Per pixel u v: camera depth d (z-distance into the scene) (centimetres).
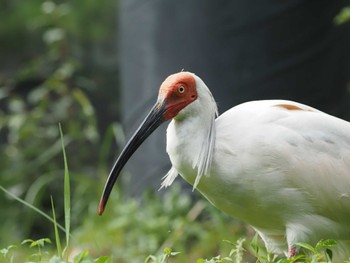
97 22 2162
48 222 1659
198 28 1370
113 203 1420
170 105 912
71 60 1717
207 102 912
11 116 1809
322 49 1381
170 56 1390
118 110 2106
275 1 1355
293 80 1370
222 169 899
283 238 953
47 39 1758
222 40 1364
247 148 895
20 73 2066
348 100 1431
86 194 1617
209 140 904
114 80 2130
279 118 911
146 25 1416
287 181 899
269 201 904
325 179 909
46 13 1839
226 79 1365
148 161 1402
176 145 911
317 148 909
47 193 1723
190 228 1289
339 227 932
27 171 1738
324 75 1389
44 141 1758
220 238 1224
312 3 1367
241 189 902
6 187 1728
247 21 1359
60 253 840
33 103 2061
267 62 1362
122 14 1479
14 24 2167
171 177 955
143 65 1428
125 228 1338
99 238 1336
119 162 948
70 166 1792
